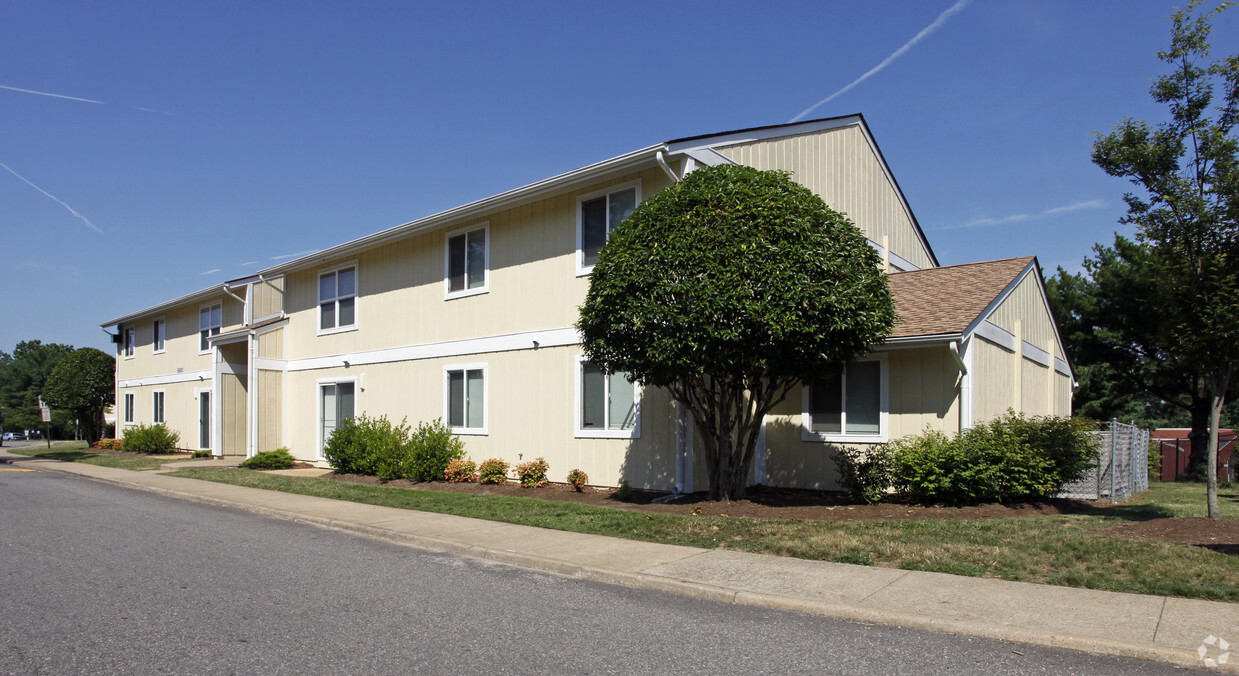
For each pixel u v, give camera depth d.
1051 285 27.66
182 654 5.18
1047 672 4.82
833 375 11.09
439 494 13.54
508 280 15.29
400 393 17.66
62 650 5.27
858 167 17.98
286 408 21.14
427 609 6.37
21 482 18.03
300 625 5.88
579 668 4.89
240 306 24.38
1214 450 9.49
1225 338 8.99
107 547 9.20
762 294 9.70
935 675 4.76
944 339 11.66
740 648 5.32
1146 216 9.84
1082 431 11.67
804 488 13.35
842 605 6.20
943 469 11.13
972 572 7.23
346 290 19.61
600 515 10.70
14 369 77.62
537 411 14.58
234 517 11.81
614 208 13.48
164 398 29.05
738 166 11.09
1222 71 9.52
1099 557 7.56
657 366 10.35
